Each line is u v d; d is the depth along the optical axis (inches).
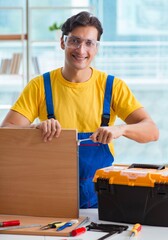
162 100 218.2
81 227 65.1
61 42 82.0
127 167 74.4
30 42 175.6
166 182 65.7
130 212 68.1
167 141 217.2
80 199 78.9
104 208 69.8
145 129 78.9
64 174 70.9
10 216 72.4
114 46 214.4
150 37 215.0
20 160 72.6
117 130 74.1
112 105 83.8
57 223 66.4
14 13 212.1
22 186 72.7
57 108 81.8
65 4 212.8
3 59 179.0
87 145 79.4
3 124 82.0
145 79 216.7
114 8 213.3
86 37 77.2
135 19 213.9
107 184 68.5
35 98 82.7
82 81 82.0
